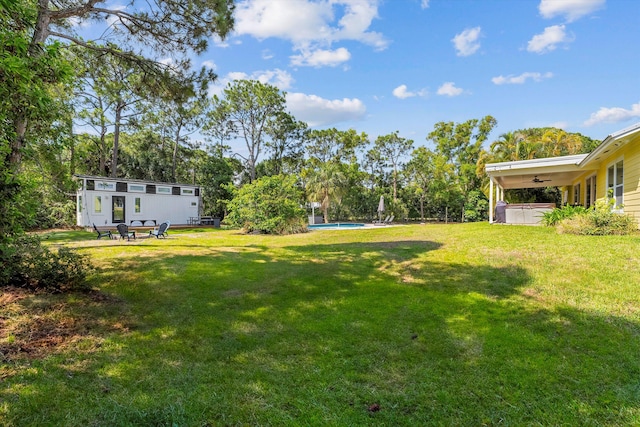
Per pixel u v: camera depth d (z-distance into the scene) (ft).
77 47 23.12
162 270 21.25
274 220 48.08
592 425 7.23
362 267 22.03
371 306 14.83
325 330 12.41
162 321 13.25
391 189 111.96
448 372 9.46
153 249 30.89
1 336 10.98
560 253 21.34
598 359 9.97
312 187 87.51
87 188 59.26
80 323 12.66
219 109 98.12
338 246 31.55
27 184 15.39
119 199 63.72
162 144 94.17
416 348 10.95
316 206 88.02
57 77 15.39
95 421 7.11
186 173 103.81
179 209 73.31
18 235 15.48
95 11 20.72
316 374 9.39
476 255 22.88
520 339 11.35
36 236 16.85
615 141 26.27
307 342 11.47
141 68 23.97
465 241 28.45
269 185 50.60
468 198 96.32
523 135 79.00
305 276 20.04
